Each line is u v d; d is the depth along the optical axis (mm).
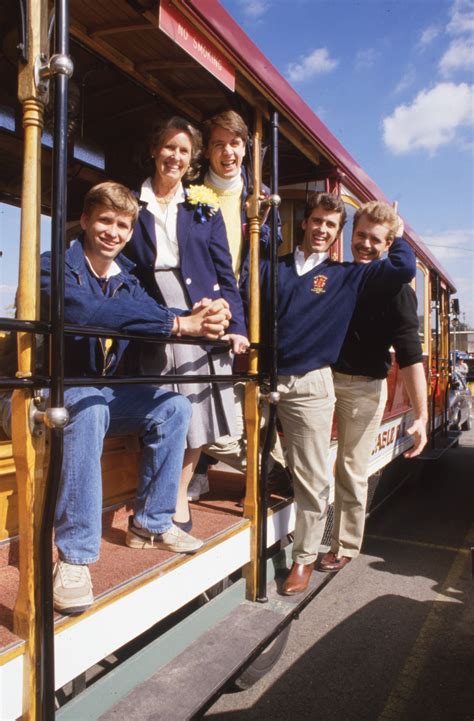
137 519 2146
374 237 3102
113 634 1728
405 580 4375
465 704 2879
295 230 3822
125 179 3389
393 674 3137
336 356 2828
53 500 1439
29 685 1431
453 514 6191
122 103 2969
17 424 1450
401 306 3055
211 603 2273
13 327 1331
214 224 2473
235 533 2410
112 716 1649
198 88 2764
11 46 2361
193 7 1929
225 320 2123
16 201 3445
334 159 3354
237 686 2574
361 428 3203
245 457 2844
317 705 2863
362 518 3217
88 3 2068
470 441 11180
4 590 1794
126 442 2619
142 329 1947
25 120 1428
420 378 3035
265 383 2621
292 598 2600
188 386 2328
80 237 2164
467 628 3643
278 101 2527
